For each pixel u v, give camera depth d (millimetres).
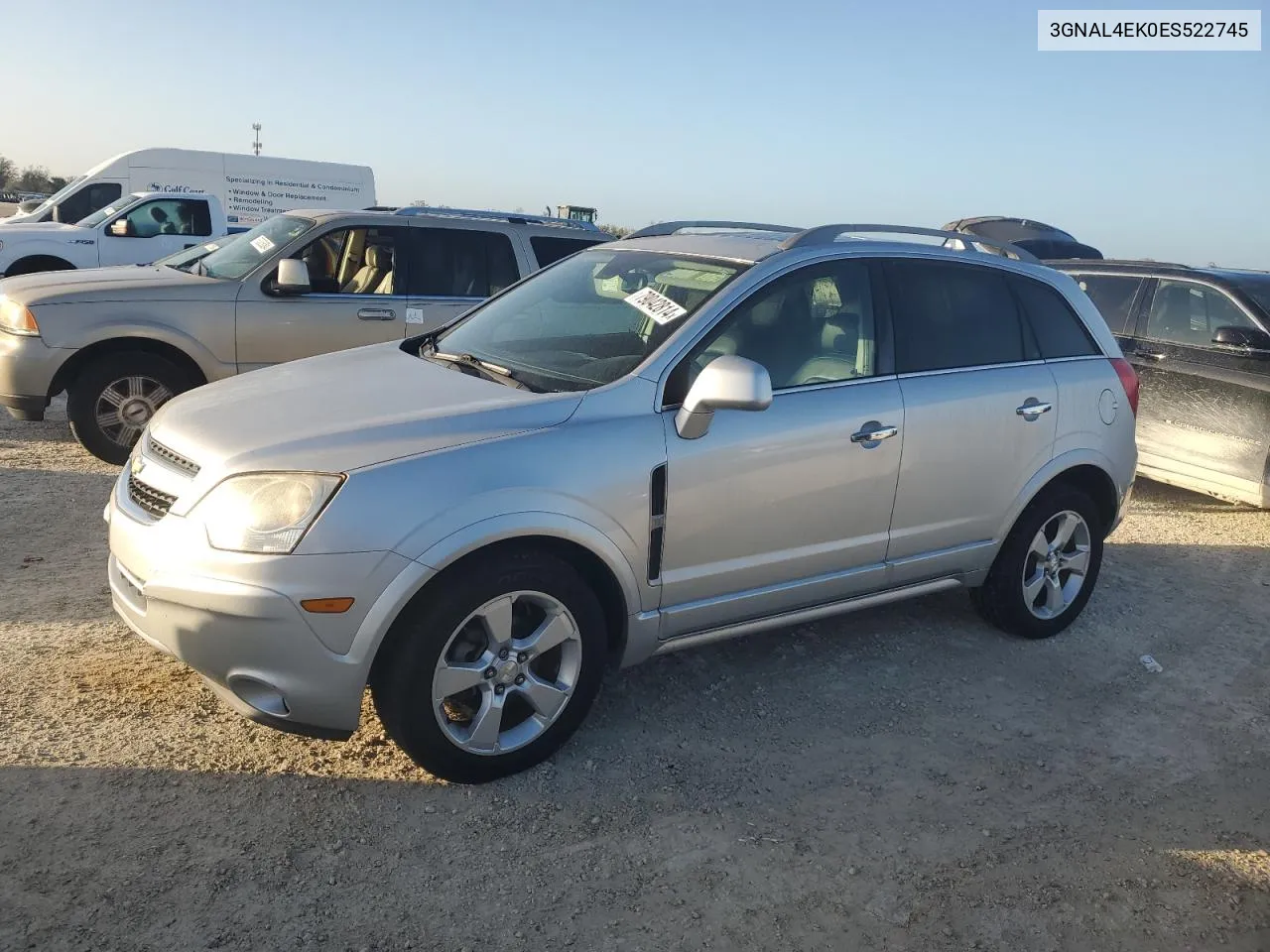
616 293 4234
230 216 20297
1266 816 3582
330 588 2973
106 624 4359
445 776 3346
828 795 3510
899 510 4238
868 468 4074
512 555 3273
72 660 4004
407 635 3133
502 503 3193
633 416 3547
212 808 3168
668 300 3969
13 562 5008
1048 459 4691
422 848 3072
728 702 4125
